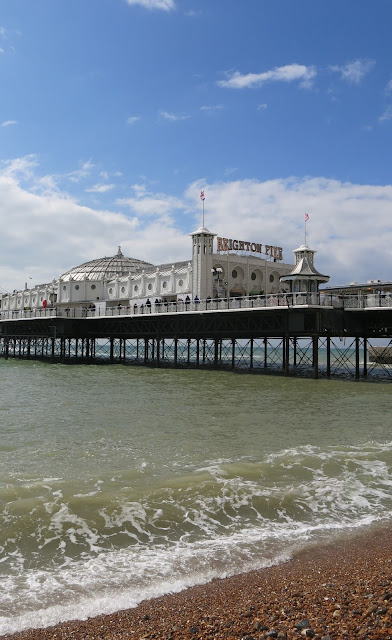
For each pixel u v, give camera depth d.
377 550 10.83
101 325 77.88
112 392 38.38
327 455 18.45
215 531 11.88
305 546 11.10
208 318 57.62
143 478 15.64
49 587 9.34
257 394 36.84
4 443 20.69
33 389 40.72
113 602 8.79
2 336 93.25
